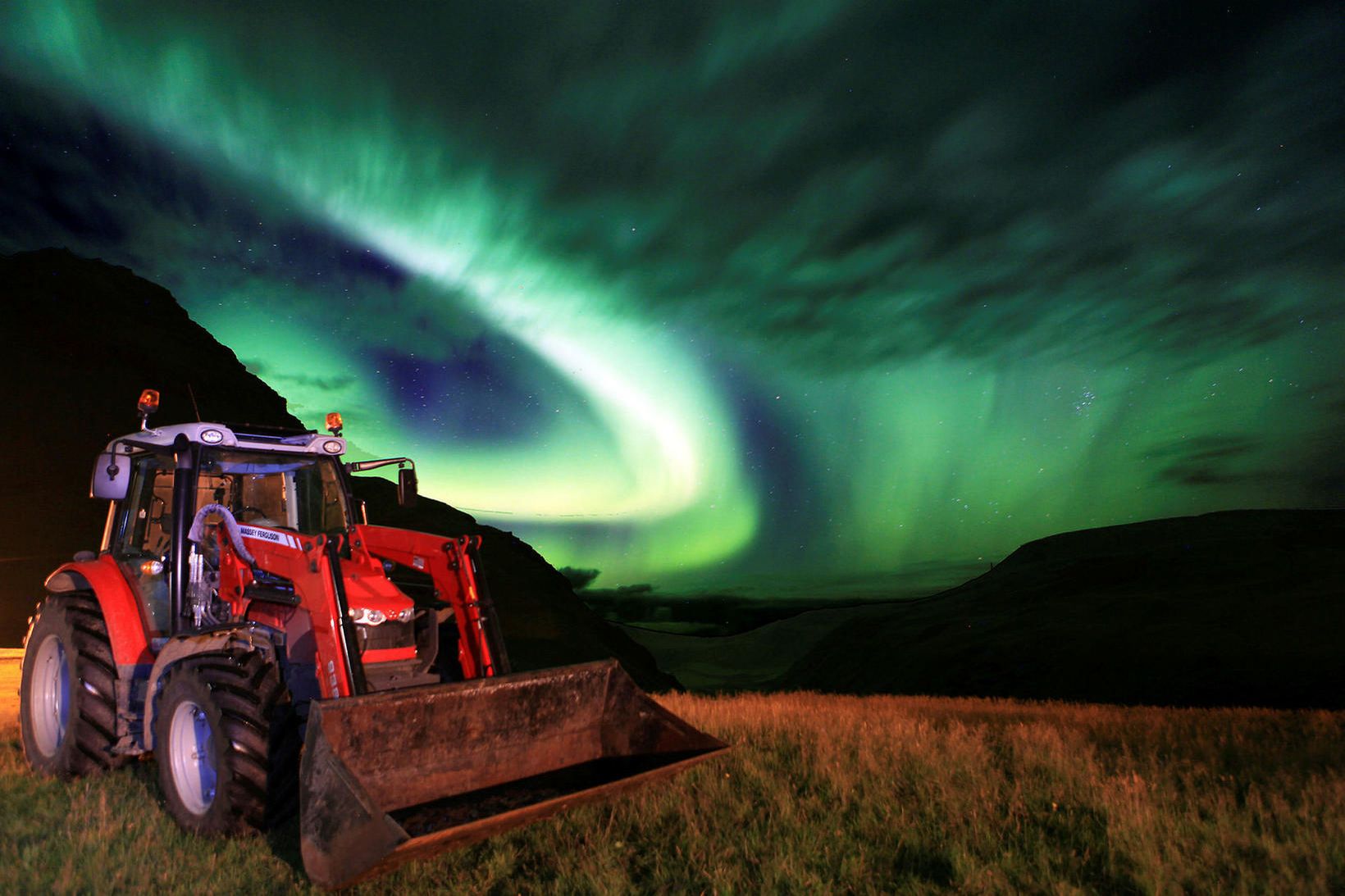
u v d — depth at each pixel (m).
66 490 51.28
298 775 4.53
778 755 6.41
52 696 6.21
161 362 76.50
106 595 5.62
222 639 4.81
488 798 4.37
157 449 5.75
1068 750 6.56
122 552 6.09
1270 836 4.27
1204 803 4.95
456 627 5.68
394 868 3.52
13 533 44.03
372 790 4.05
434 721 4.29
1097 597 90.00
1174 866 3.94
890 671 91.00
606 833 4.42
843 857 4.18
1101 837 4.45
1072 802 5.03
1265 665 53.69
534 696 4.73
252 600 5.18
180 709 4.79
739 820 4.70
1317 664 51.62
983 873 3.86
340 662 4.27
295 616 4.84
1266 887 3.69
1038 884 3.83
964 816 4.73
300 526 6.02
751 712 8.84
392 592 5.00
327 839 3.42
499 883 3.90
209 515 5.57
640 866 4.13
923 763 5.87
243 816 4.32
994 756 6.41
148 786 5.44
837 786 5.30
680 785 5.23
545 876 3.98
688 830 4.45
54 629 6.01
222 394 79.88
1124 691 57.31
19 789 5.46
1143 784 5.17
